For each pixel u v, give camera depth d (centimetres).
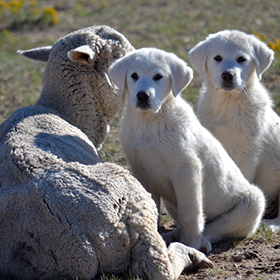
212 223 1066
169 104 1010
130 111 1029
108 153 1582
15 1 4331
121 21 3709
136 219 805
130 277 791
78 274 777
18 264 803
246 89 1230
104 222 784
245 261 941
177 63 1037
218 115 1245
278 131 1274
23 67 2789
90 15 3988
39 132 949
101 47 1113
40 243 788
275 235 1113
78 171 823
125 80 1038
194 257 878
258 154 1234
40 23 3859
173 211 1116
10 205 811
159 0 4275
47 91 1115
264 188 1296
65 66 1098
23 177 832
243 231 1077
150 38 3180
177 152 967
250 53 1240
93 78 1107
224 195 1066
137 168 1038
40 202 793
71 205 788
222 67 1215
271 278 845
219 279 845
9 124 988
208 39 1284
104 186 809
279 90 2036
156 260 791
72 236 773
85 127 1119
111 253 789
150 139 988
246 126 1213
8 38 3522
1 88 2381
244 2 3934
